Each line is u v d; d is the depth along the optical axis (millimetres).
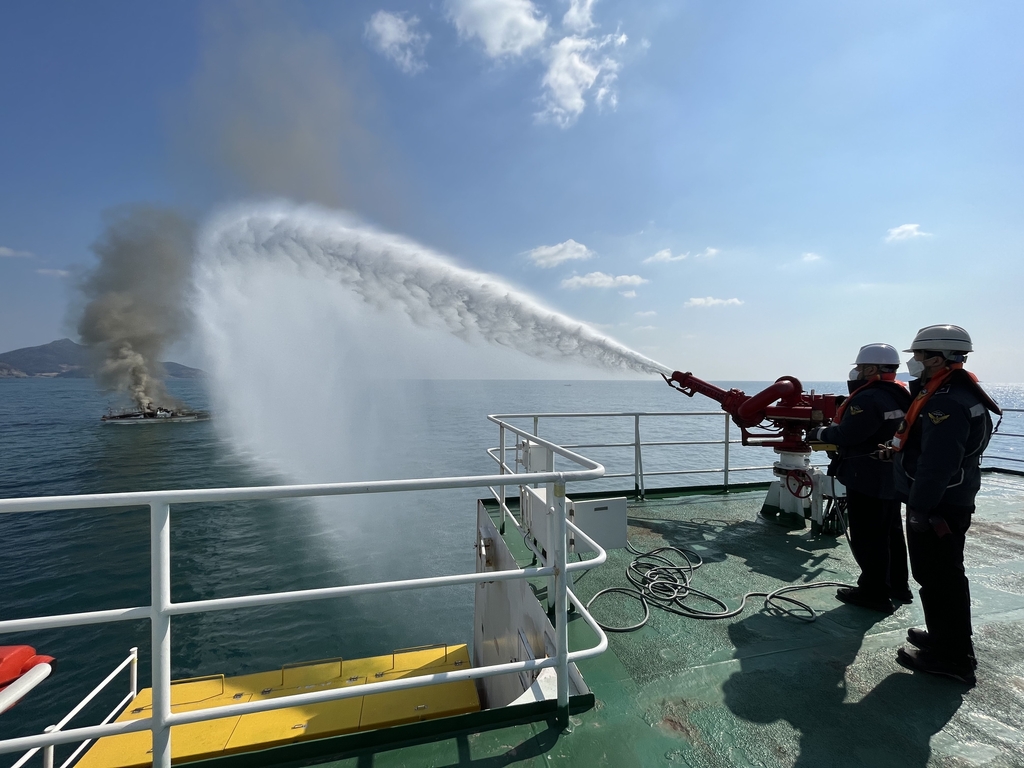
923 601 2846
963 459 2678
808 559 4547
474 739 2213
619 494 6672
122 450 32781
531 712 2363
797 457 5441
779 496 5688
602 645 2379
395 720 3605
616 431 37219
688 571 4246
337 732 3543
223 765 2002
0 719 7484
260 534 15266
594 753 2164
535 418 5820
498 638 4426
